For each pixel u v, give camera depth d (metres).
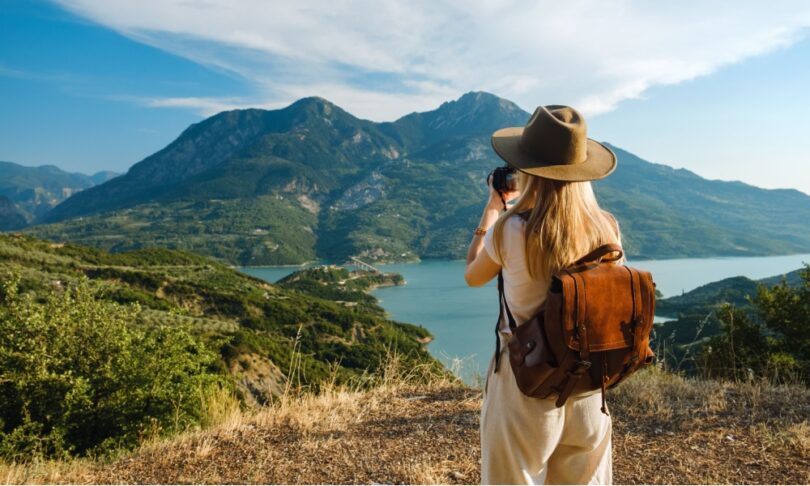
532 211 1.49
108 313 8.68
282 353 30.77
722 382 4.55
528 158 1.50
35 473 3.34
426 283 188.25
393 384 4.76
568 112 1.53
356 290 150.88
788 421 3.34
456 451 3.09
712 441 3.11
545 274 1.46
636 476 2.69
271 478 2.82
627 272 1.41
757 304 10.66
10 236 80.81
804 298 9.95
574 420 1.57
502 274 1.62
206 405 5.30
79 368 7.80
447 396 4.38
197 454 3.21
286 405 4.13
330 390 4.46
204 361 8.38
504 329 1.59
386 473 2.83
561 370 1.38
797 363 7.08
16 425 7.02
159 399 7.35
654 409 3.71
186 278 88.88
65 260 73.94
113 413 7.21
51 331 8.05
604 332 1.36
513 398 1.55
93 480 2.98
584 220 1.48
